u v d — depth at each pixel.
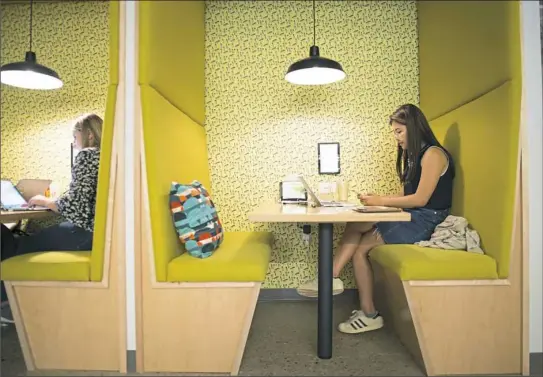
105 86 3.35
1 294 2.35
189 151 2.58
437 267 1.87
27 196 2.98
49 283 1.93
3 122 3.41
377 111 3.25
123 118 1.92
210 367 1.91
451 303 1.89
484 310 1.89
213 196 3.27
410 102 3.24
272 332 2.46
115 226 1.92
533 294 1.92
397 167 2.72
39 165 3.39
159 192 1.93
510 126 1.88
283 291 3.24
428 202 2.43
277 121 3.28
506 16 1.91
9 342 2.27
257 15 3.29
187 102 2.67
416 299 1.89
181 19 2.51
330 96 3.27
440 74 2.77
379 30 3.26
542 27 2.45
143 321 1.92
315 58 2.60
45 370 1.95
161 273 1.90
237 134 3.28
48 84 3.07
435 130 2.84
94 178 2.42
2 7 3.40
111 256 1.92
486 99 2.10
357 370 1.95
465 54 2.37
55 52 3.38
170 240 2.00
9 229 2.77
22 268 1.91
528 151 1.90
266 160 3.27
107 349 1.93
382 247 2.28
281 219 1.88
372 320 2.42
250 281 1.89
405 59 3.25
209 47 3.29
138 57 1.92
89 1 3.37
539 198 1.92
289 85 3.28
